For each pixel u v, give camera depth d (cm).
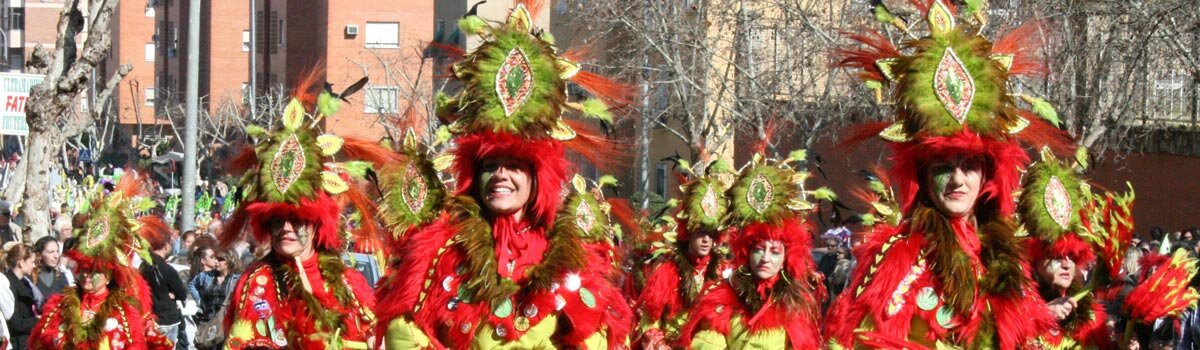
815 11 2297
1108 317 743
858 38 570
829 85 2109
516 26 555
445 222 554
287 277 702
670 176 2872
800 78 2408
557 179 550
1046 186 686
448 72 559
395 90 3412
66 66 1688
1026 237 644
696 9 2342
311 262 719
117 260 997
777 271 802
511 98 541
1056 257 697
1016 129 554
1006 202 559
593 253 560
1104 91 1916
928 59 546
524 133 540
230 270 1235
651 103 2381
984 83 546
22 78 1809
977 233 558
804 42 2259
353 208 812
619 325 559
